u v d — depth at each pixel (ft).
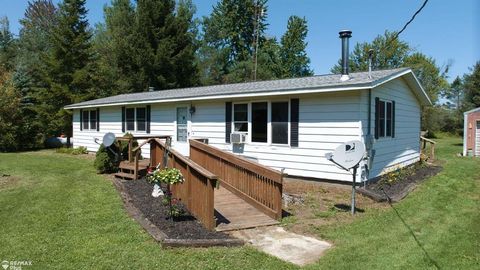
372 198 25.41
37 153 59.57
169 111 45.03
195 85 105.70
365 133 29.25
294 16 133.69
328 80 32.24
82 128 61.93
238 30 139.44
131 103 47.93
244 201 23.36
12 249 14.97
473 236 17.62
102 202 22.94
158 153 30.73
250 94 33.37
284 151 32.96
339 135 29.27
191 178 20.30
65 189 27.17
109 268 13.19
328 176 29.99
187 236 16.49
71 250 14.85
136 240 16.06
